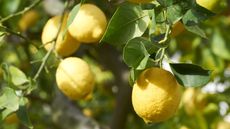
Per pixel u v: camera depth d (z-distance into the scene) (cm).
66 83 92
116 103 159
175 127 141
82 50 154
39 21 151
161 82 75
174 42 152
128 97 157
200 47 148
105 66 167
